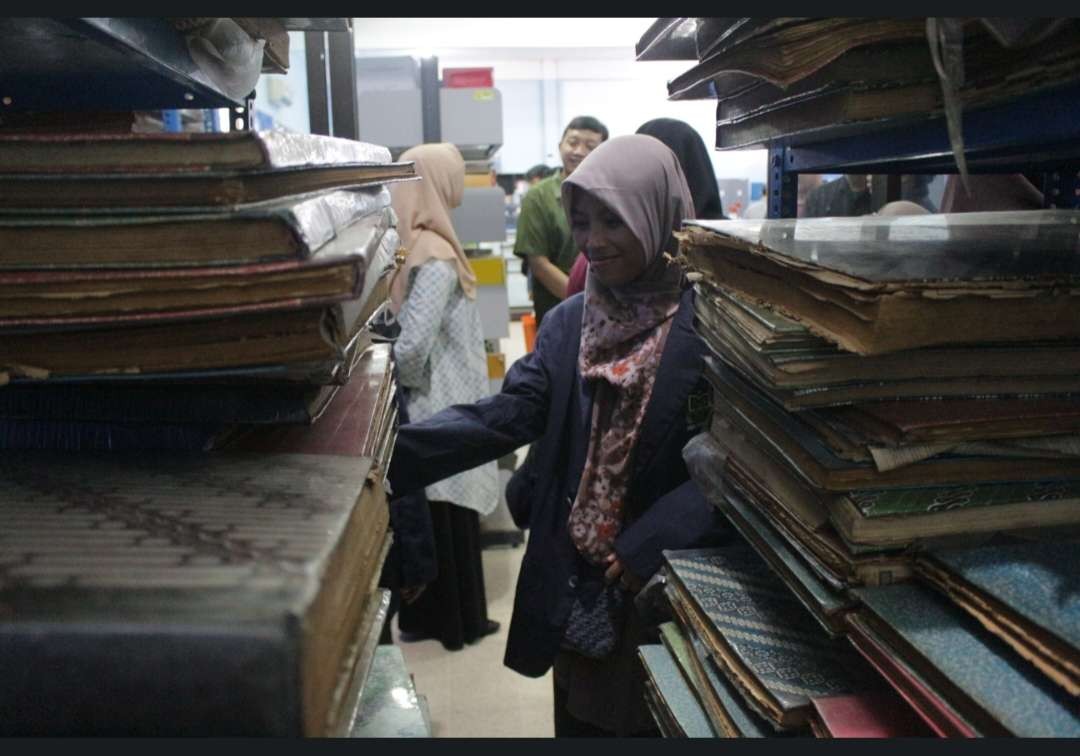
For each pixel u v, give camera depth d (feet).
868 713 2.02
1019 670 1.62
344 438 2.01
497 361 11.01
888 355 1.98
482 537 11.08
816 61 1.83
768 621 2.60
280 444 1.96
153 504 1.48
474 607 8.48
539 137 31.45
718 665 2.51
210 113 5.26
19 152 1.41
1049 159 2.89
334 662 1.28
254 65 2.55
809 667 2.31
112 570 1.18
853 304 1.82
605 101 31.45
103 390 1.86
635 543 3.69
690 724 2.62
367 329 2.62
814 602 2.12
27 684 1.08
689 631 2.89
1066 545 1.92
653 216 4.02
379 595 1.89
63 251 1.44
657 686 2.90
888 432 1.89
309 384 1.87
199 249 1.42
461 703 7.40
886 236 2.52
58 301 1.45
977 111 1.94
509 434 4.40
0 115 2.50
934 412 1.94
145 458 1.82
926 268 1.89
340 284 1.41
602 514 4.08
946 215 3.24
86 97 2.41
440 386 7.92
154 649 1.07
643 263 4.09
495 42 28.94
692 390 3.96
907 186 6.56
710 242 2.75
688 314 4.07
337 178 1.90
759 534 2.57
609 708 4.17
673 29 2.86
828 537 2.09
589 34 29.35
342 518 1.41
